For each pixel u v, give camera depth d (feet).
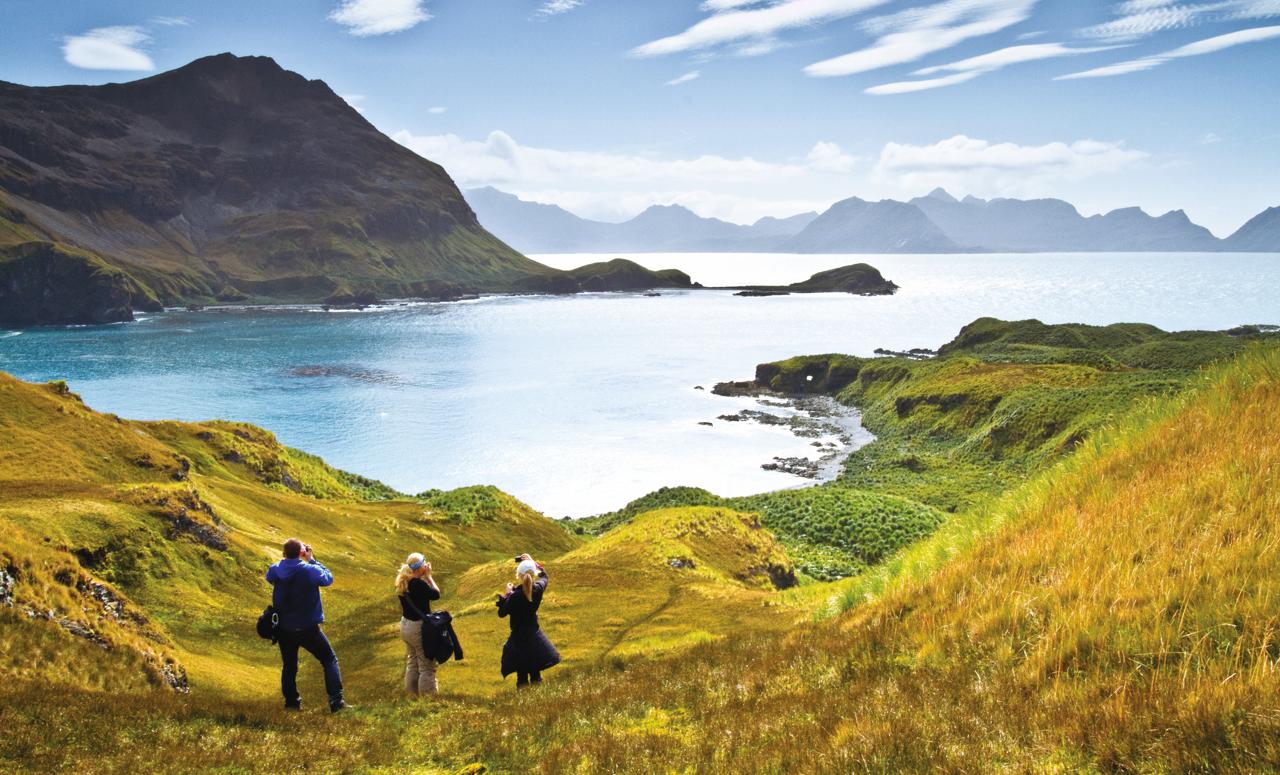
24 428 175.63
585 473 507.71
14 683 37.22
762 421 654.94
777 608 88.79
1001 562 37.35
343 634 110.32
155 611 106.42
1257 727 17.78
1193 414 44.19
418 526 249.14
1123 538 32.14
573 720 35.60
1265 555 25.29
